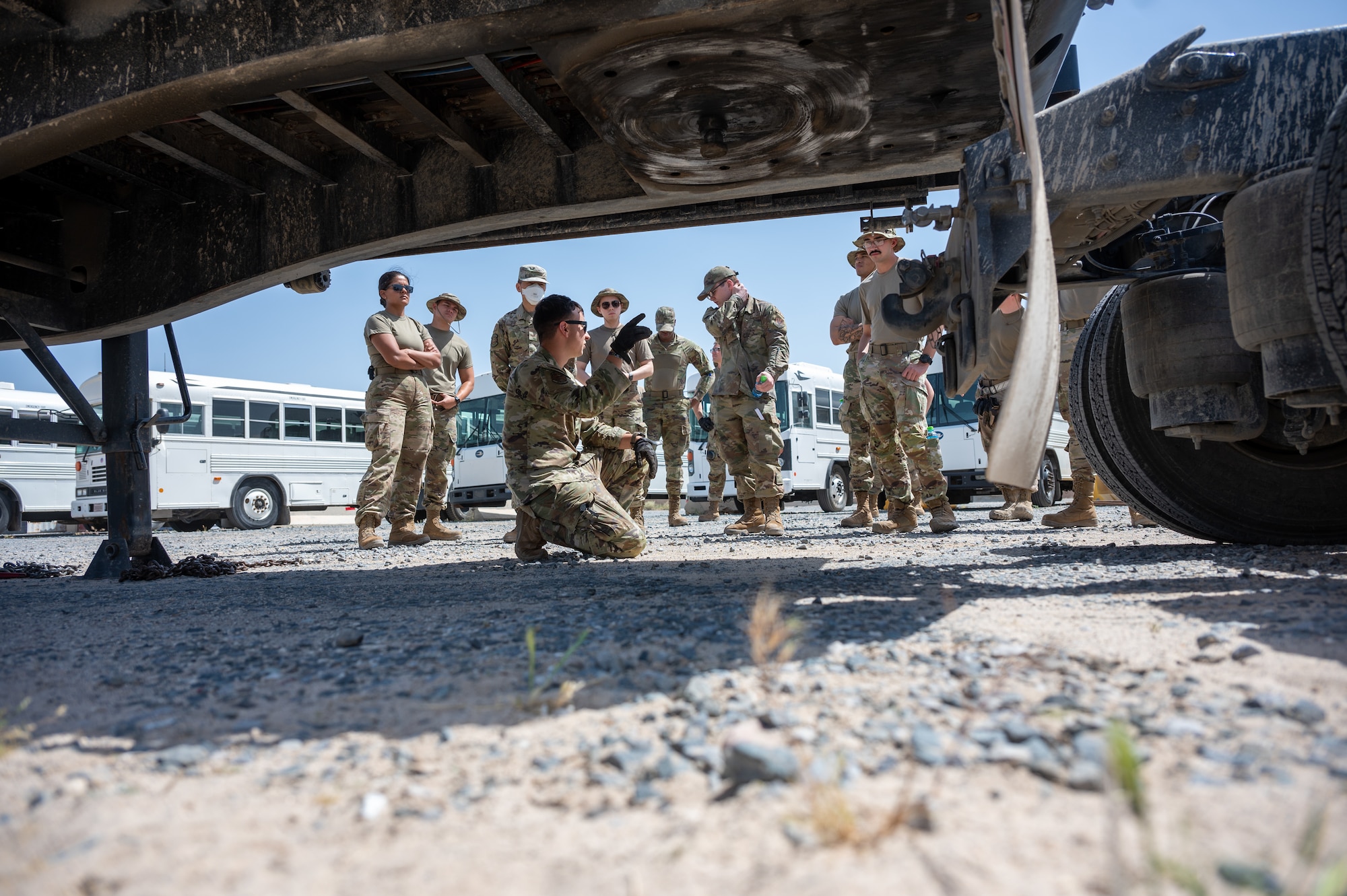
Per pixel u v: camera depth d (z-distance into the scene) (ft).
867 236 20.56
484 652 7.02
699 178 12.04
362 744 4.77
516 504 15.89
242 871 3.24
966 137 11.06
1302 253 8.10
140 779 4.29
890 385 21.21
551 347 14.89
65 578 17.99
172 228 15.65
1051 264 7.05
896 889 2.87
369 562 18.33
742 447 23.63
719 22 8.39
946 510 21.11
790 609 8.48
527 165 13.32
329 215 14.46
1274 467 12.36
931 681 5.43
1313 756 3.83
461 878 3.14
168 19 9.45
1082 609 7.92
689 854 3.24
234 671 6.74
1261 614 7.14
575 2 8.30
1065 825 3.30
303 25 8.96
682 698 5.32
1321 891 2.37
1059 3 8.54
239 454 54.24
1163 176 8.62
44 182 14.62
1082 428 13.62
